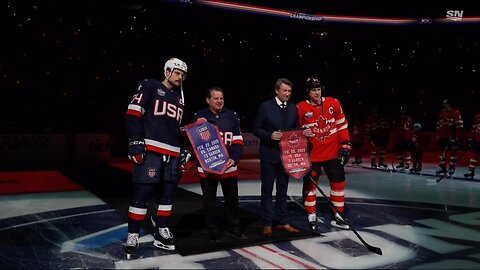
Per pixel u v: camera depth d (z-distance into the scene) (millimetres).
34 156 11117
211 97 4047
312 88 4520
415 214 5344
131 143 3488
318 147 4574
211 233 3969
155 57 16703
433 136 16312
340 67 18953
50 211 5473
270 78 19109
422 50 17359
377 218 5129
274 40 17688
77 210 5531
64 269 3348
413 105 18500
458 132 8891
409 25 16297
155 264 3453
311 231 4402
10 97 14547
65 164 11211
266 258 3611
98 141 11711
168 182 3770
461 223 4895
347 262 3539
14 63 14617
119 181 8195
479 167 10922
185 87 18016
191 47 17156
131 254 3678
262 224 4676
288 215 5293
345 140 4621
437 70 17844
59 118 15141
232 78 18672
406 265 3473
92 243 4062
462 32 15938
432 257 3686
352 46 18234
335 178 4648
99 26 14836
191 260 3549
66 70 15391
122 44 15992
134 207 3631
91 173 9422
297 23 16406
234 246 3854
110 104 16156
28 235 4340
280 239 4078
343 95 19156
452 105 18000
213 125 3953
